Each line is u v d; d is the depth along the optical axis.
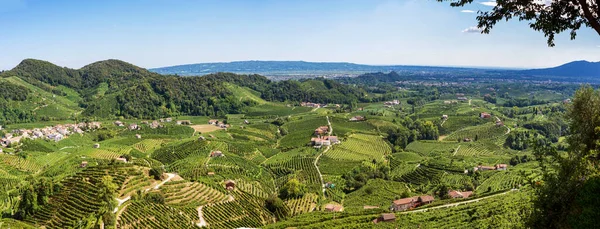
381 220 102.12
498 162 194.00
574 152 26.25
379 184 163.88
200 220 111.81
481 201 109.25
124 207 106.50
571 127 27.39
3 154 198.75
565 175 24.92
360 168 187.62
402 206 128.00
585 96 27.03
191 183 135.75
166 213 107.25
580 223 21.92
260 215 123.50
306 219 110.75
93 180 121.44
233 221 114.50
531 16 21.88
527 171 146.62
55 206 109.94
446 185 149.38
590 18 19.78
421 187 161.00
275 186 172.25
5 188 151.62
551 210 24.73
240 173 181.50
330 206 133.25
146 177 131.38
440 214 100.69
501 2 22.02
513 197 102.50
